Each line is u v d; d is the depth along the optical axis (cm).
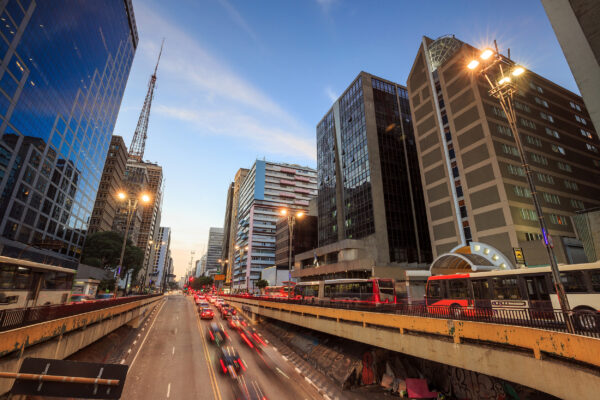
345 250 6231
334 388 1642
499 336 1014
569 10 1709
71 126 8081
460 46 5622
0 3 5284
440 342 1226
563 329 952
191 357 2039
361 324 1750
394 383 1652
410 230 6209
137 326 3075
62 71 7319
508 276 1666
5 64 5531
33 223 6712
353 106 7512
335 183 7775
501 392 1290
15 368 882
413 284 2819
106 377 506
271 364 2016
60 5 6906
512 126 1336
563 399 812
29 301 1447
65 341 1256
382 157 6631
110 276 8088
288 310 2842
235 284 14762
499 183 4291
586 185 5384
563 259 3428
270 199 14538
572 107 6331
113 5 9731
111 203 11869
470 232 4594
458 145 4984
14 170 6025
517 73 1381
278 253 10694
